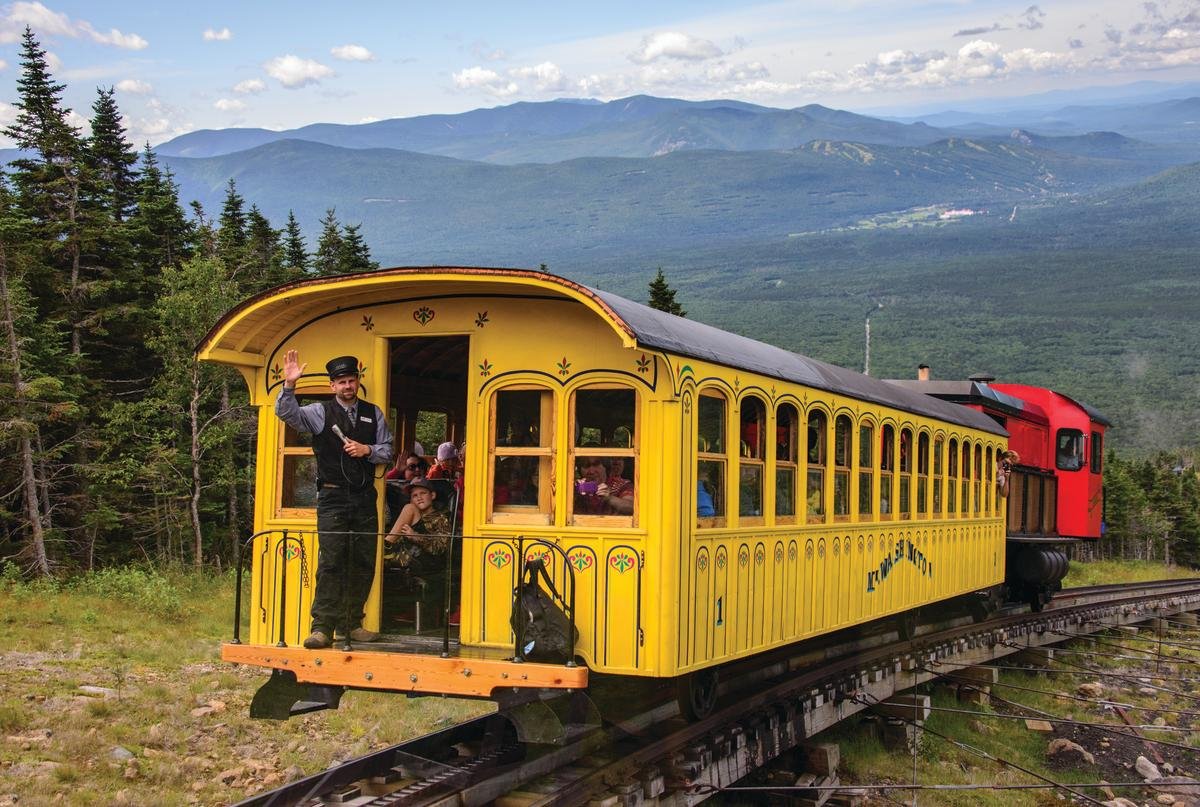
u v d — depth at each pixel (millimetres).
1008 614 24125
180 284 28438
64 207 29234
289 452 9898
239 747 12133
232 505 29359
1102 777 17484
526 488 9078
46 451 26031
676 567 8672
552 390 9031
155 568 26922
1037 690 20906
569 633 8500
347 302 9688
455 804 8352
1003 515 21609
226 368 29406
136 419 28391
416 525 9531
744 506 10320
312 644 8797
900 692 16812
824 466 12414
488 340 9219
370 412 9047
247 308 9492
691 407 9062
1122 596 31625
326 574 8875
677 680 10039
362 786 9227
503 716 10539
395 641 9078
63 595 21469
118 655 15938
